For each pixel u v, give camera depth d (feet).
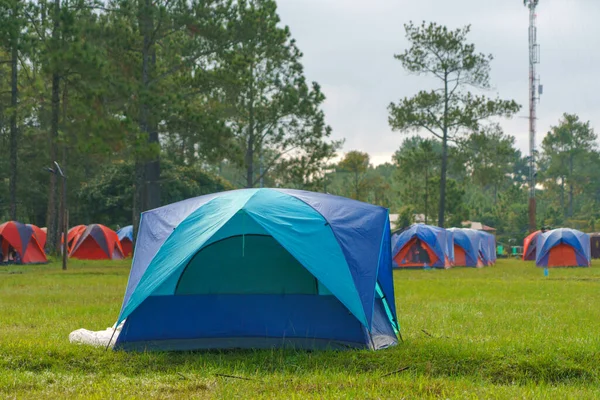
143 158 118.32
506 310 51.98
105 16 131.64
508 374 29.73
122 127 115.96
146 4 125.80
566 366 30.07
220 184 214.90
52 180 143.23
